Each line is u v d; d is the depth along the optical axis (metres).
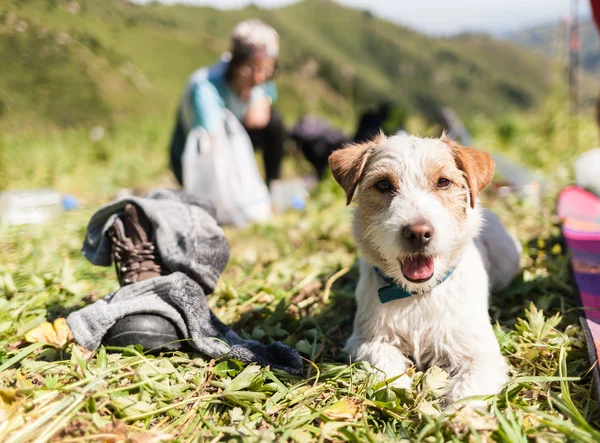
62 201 1.31
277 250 0.97
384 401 0.45
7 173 1.62
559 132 1.88
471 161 0.58
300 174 1.79
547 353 0.52
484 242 0.69
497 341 0.55
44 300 0.67
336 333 0.64
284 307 0.64
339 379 0.50
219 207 1.17
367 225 0.58
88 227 0.60
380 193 0.58
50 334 0.55
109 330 0.52
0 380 0.48
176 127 1.33
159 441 0.40
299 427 0.42
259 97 1.34
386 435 0.41
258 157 1.90
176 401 0.47
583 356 0.51
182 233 0.56
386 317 0.56
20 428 0.40
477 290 0.56
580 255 0.72
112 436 0.39
